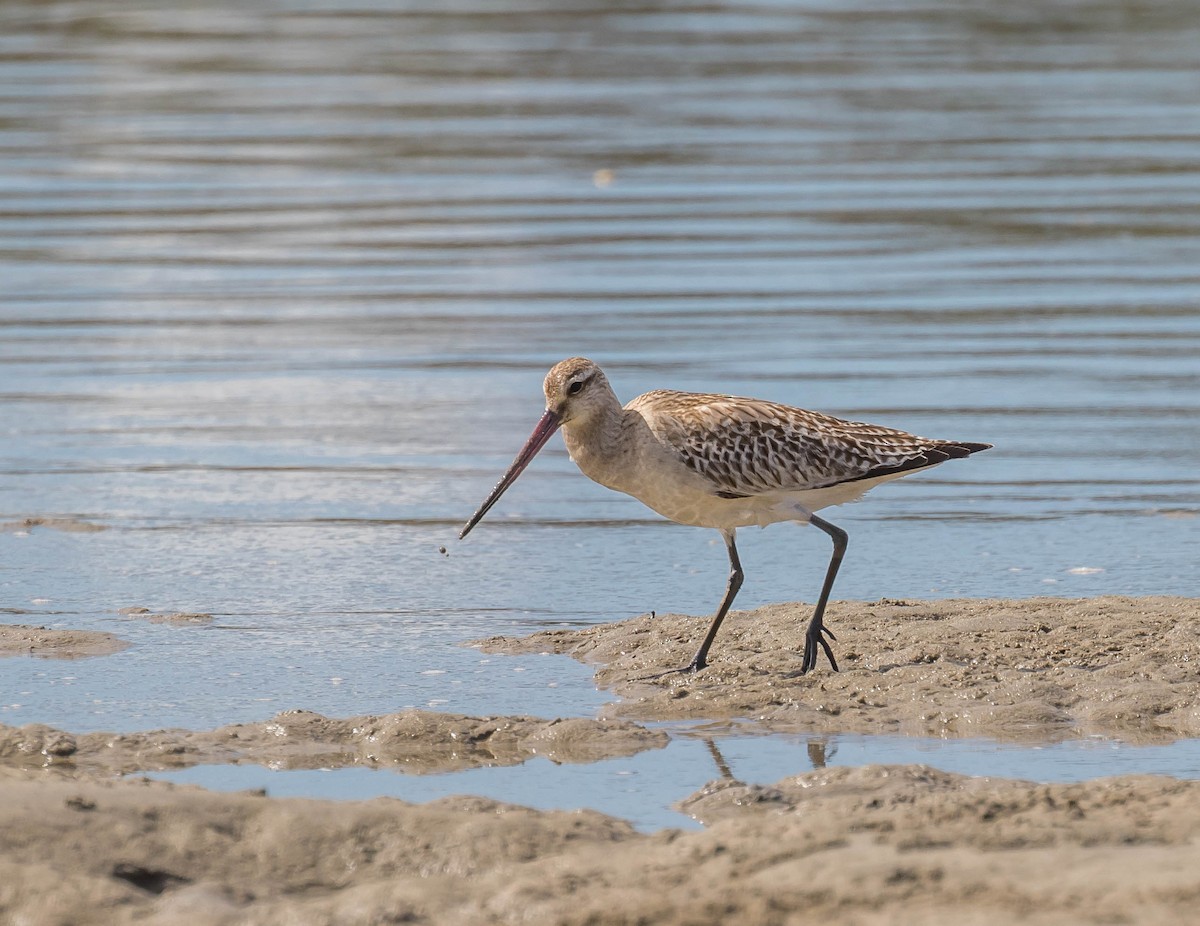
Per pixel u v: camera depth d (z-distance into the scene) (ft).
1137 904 22.68
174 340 67.56
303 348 66.44
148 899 24.26
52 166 95.91
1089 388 60.18
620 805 29.45
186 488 51.65
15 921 23.39
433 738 32.76
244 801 27.25
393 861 25.88
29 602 42.09
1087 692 34.55
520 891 23.95
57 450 55.21
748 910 23.09
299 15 146.82
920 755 31.83
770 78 118.73
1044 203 87.15
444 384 62.03
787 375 61.00
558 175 93.76
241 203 88.74
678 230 83.05
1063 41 133.69
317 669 37.37
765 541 47.55
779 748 32.40
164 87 116.98
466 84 117.29
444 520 49.21
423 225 84.58
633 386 59.21
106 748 32.12
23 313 71.26
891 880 23.75
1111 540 46.26
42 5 150.51
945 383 60.39
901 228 83.15
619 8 148.97
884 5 150.41
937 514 49.37
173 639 39.37
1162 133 101.71
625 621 40.45
